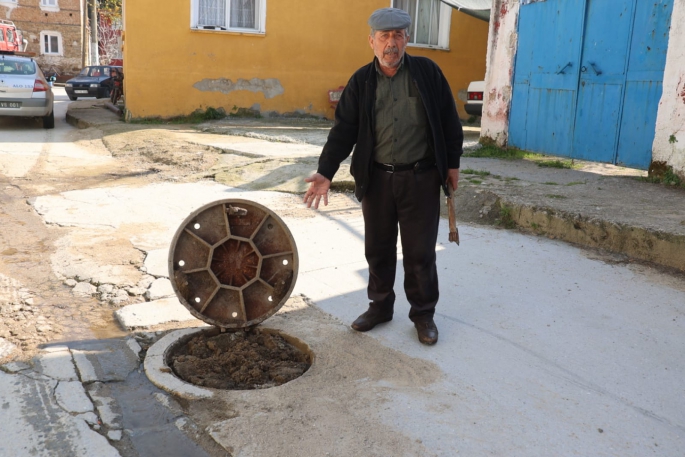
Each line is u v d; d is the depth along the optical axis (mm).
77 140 12266
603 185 7113
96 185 7926
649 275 4770
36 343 3588
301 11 15648
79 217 6336
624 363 3441
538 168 8430
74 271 4785
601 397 3090
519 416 2910
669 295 4395
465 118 17922
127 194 7422
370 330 3828
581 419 2896
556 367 3387
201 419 2873
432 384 3186
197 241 3566
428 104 3352
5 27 29703
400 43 3244
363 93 3447
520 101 9852
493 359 3467
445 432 2773
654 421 2893
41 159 9727
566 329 3855
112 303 4223
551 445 2691
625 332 3820
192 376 3254
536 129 9562
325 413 2914
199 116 15242
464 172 7965
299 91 16078
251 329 3787
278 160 9008
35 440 2668
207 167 8953
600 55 8320
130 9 14180
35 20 41031
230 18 15219
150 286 4500
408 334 3783
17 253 5176
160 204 6961
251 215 3633
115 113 16859
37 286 4488
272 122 15336
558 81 9031
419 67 3400
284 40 15664
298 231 5957
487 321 3963
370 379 3232
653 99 7629
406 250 3617
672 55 7016
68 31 42156
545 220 5836
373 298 3824
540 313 4090
